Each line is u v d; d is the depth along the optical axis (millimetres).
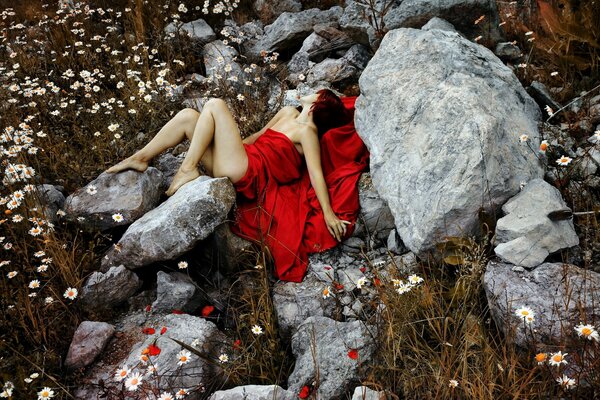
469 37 4570
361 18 4863
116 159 4309
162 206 3475
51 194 3820
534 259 2660
